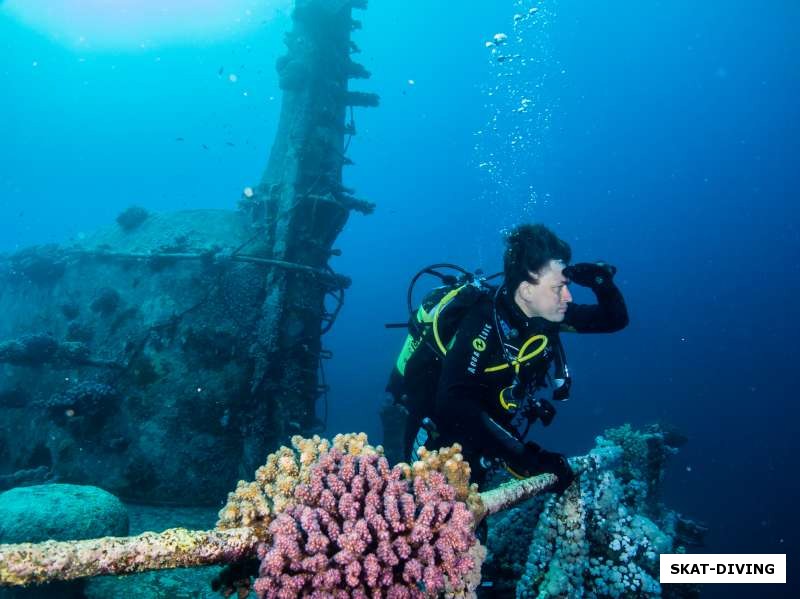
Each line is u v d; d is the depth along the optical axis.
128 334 7.80
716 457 38.38
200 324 7.65
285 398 7.68
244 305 7.84
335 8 8.83
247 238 8.60
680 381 57.00
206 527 6.30
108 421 7.32
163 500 6.96
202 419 7.30
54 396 7.38
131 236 9.48
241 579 1.35
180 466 7.09
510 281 2.22
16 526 3.76
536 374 2.40
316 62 8.78
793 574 17.52
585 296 57.66
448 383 2.15
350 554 1.20
